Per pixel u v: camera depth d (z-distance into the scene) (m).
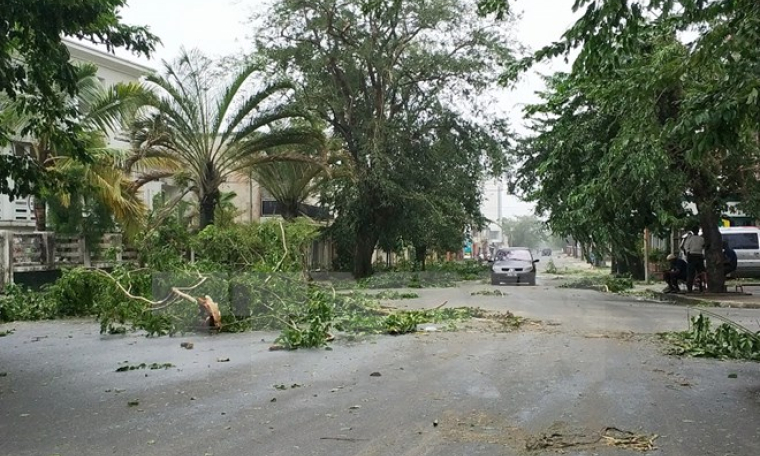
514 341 11.01
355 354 9.94
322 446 5.47
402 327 12.20
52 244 21.28
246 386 7.79
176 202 22.70
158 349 10.66
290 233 15.11
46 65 8.71
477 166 35.59
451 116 33.91
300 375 8.40
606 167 17.47
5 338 12.10
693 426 5.95
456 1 30.27
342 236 33.78
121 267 13.55
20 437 5.83
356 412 6.53
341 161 27.64
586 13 7.75
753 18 7.41
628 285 24.48
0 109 13.86
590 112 19.36
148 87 20.17
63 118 9.90
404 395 7.22
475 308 15.95
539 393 7.24
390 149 32.31
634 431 5.80
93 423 6.25
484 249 106.19
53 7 7.95
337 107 31.59
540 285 28.47
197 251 15.22
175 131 21.00
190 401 7.08
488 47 31.20
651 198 18.59
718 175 18.94
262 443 5.57
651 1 7.76
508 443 5.50
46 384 8.00
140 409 6.76
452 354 9.80
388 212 33.28
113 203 19.16
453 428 5.95
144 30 9.10
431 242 35.59
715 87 7.77
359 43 30.72
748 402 6.82
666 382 7.79
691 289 20.09
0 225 22.78
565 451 5.29
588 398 6.99
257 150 23.38
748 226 32.28
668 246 30.62
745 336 9.58
